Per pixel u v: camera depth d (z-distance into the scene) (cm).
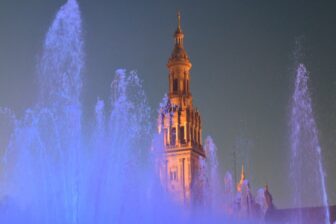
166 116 13938
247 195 14625
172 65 14562
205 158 14162
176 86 14375
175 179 13300
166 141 13750
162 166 13388
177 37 14962
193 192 13050
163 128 13888
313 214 14100
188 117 13875
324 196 8894
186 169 13288
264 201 15200
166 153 13538
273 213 14575
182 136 13750
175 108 13988
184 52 14788
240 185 14788
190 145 13462
